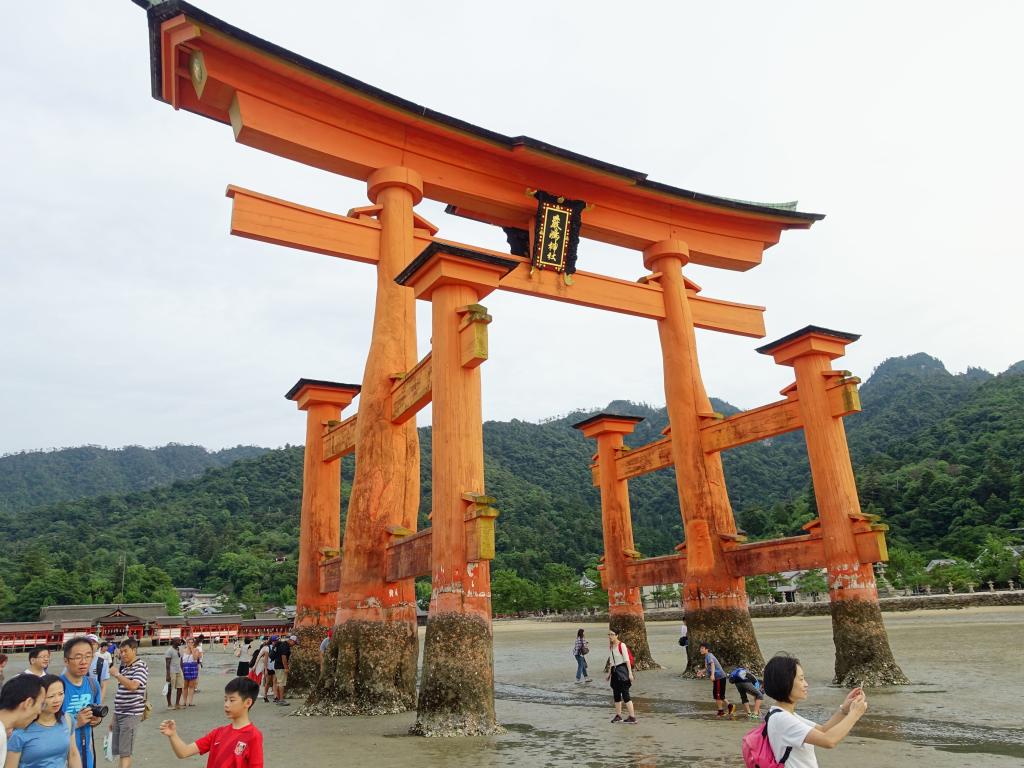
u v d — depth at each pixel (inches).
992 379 6072.8
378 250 754.2
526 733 506.6
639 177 904.9
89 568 4714.6
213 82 679.7
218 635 3228.3
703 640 840.3
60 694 218.4
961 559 3102.9
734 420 868.6
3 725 183.6
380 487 666.2
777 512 4603.8
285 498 6835.6
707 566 854.5
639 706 655.1
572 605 3966.5
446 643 505.7
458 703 496.4
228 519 6200.8
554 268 878.4
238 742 217.5
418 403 628.4
